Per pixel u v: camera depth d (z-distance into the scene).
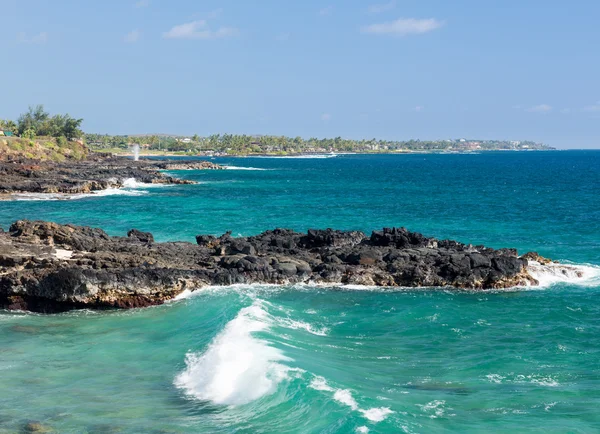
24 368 30.67
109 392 27.53
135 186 140.62
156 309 41.66
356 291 46.25
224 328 34.56
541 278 49.72
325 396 24.59
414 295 45.34
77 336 35.91
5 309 41.38
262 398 25.72
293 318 38.69
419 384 28.06
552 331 36.88
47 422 24.45
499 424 23.56
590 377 29.22
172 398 26.80
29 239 52.50
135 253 51.62
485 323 38.59
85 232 57.06
